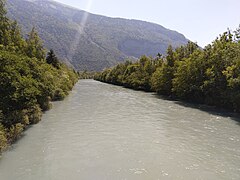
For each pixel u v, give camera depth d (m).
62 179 13.28
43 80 28.33
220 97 39.94
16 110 20.11
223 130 24.75
